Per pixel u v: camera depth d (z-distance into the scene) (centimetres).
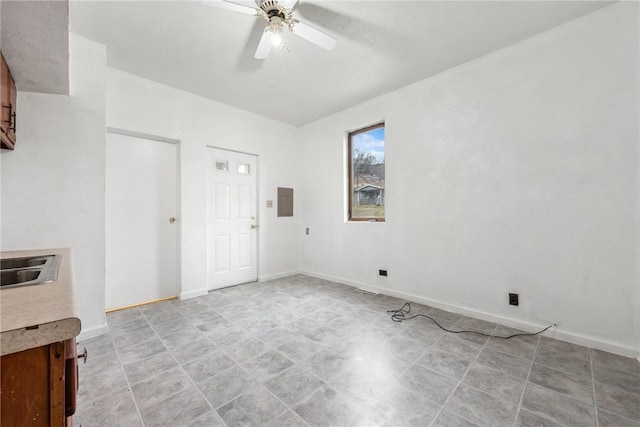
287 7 171
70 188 216
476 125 260
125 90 278
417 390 157
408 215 313
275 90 322
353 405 145
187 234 322
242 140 379
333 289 360
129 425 130
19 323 54
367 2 189
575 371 173
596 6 194
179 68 271
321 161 417
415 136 305
